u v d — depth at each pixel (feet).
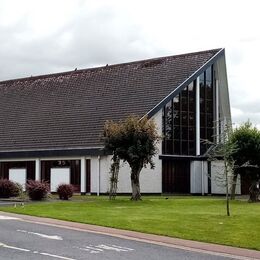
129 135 101.24
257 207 86.53
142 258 41.42
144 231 56.75
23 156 138.62
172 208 83.46
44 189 102.63
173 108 136.56
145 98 132.57
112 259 40.63
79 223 63.46
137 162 101.86
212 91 147.23
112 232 56.59
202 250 46.78
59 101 150.92
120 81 145.07
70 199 107.55
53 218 68.18
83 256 41.55
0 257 39.99
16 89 169.07
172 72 138.82
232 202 99.81
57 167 133.90
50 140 136.46
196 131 141.08
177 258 42.01
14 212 75.56
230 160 92.48
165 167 135.03
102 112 135.85
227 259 42.50
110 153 111.45
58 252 42.93
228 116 151.12
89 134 130.52
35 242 47.75
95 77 153.28
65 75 162.91
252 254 45.19
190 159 138.92
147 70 143.95
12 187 109.19
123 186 125.18
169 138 134.92
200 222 62.85
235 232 55.52
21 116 153.17
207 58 139.64
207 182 139.23
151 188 129.90
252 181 102.78
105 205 88.84
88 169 128.67
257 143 101.04
